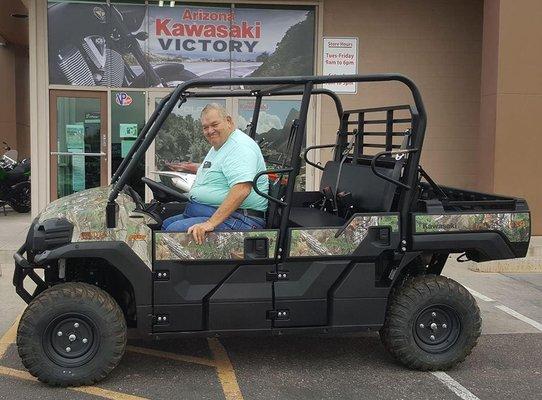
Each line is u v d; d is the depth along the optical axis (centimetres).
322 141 988
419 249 441
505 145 866
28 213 1209
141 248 411
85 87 968
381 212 445
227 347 500
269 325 433
